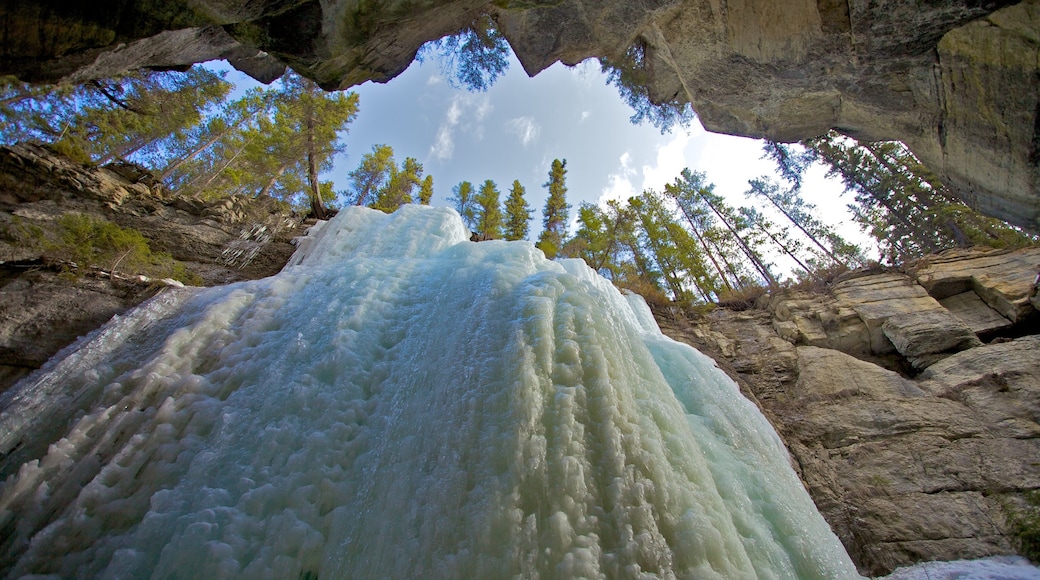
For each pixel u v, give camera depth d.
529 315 5.45
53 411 4.54
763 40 5.58
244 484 3.80
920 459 5.89
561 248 19.58
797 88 6.13
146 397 4.59
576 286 6.06
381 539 3.40
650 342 7.73
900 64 5.09
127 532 3.52
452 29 6.14
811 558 4.18
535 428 4.06
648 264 18.42
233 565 3.19
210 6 3.25
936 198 16.31
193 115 13.21
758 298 12.70
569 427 4.07
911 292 9.73
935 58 4.81
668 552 3.29
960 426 6.19
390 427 4.42
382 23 4.16
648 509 3.53
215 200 11.28
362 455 4.18
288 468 3.96
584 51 6.88
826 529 4.96
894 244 17.36
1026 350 7.04
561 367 4.75
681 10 5.82
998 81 4.46
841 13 4.80
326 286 6.91
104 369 5.10
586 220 17.98
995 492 5.28
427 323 6.07
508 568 3.09
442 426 4.25
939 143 5.67
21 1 2.65
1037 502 5.02
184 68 4.97
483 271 7.09
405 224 10.21
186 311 6.36
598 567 3.11
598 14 5.98
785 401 7.67
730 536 3.66
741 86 6.56
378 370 5.27
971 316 8.99
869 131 6.59
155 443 4.14
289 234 11.74
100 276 6.63
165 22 3.24
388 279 7.14
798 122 6.96
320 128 15.80
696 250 17.95
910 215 17.27
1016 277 9.05
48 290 6.05
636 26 6.01
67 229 6.75
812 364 8.30
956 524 5.08
